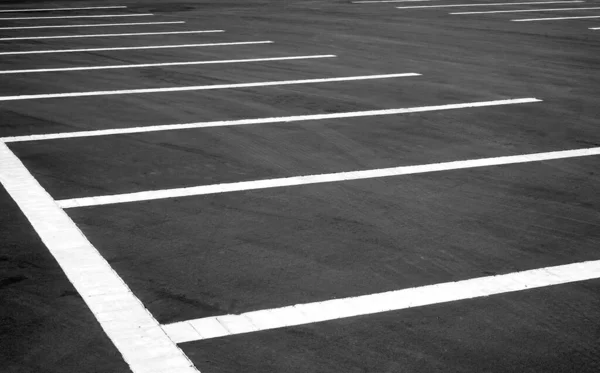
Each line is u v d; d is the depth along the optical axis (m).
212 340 4.45
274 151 7.90
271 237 5.82
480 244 5.77
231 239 5.79
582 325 4.66
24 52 13.63
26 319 4.64
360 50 14.17
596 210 6.48
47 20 18.27
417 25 17.80
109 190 6.78
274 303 4.87
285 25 17.50
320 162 7.58
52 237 5.80
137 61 12.82
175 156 7.70
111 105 9.75
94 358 4.27
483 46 14.89
